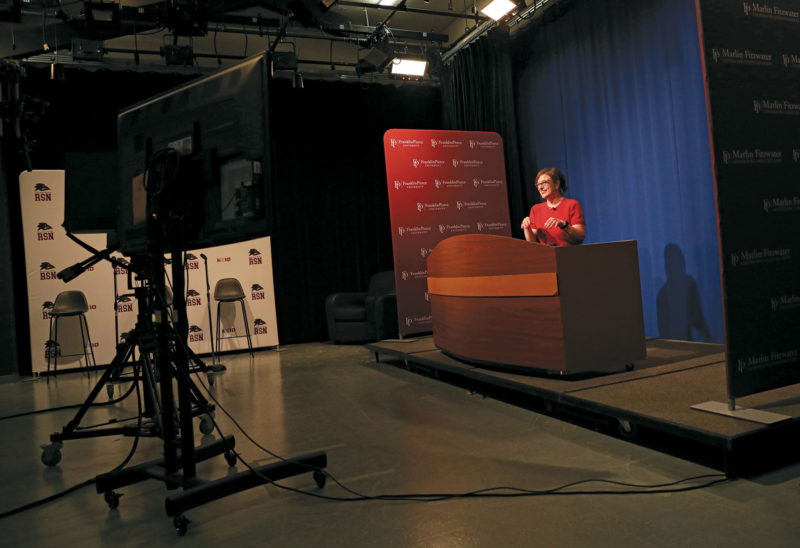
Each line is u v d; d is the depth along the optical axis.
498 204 5.70
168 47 6.00
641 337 3.05
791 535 1.53
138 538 1.80
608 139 5.14
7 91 4.79
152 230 2.01
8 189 5.97
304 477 2.26
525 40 6.20
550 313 2.89
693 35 4.24
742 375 2.17
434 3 6.49
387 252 7.64
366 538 1.68
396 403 3.47
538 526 1.68
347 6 6.35
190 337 6.29
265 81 1.83
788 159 2.29
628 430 2.42
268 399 3.82
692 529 1.60
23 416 3.80
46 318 5.79
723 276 2.14
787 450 2.12
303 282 7.23
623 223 5.04
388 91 7.59
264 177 1.80
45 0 5.07
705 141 4.18
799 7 2.36
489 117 6.50
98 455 2.81
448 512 1.83
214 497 1.88
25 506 2.12
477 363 3.60
